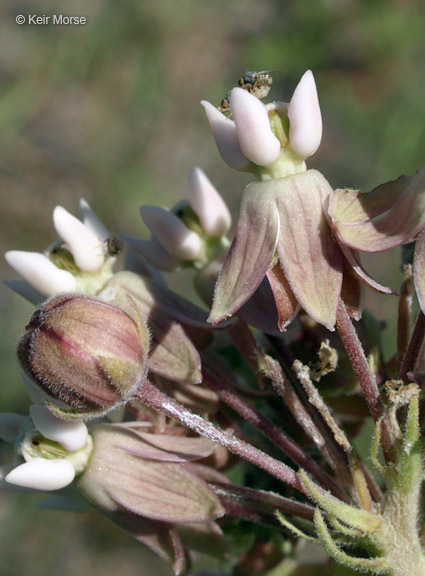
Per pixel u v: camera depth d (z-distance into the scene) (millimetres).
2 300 164
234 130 65
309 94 64
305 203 62
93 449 67
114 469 66
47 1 183
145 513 65
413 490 61
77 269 72
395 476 61
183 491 65
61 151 177
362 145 177
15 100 177
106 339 61
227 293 61
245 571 77
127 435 67
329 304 60
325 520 63
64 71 182
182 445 67
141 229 179
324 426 67
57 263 73
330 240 62
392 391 61
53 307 62
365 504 63
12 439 70
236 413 71
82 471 67
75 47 182
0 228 170
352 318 64
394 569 61
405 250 70
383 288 61
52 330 61
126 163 182
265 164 64
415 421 60
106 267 73
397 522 61
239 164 65
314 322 68
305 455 67
